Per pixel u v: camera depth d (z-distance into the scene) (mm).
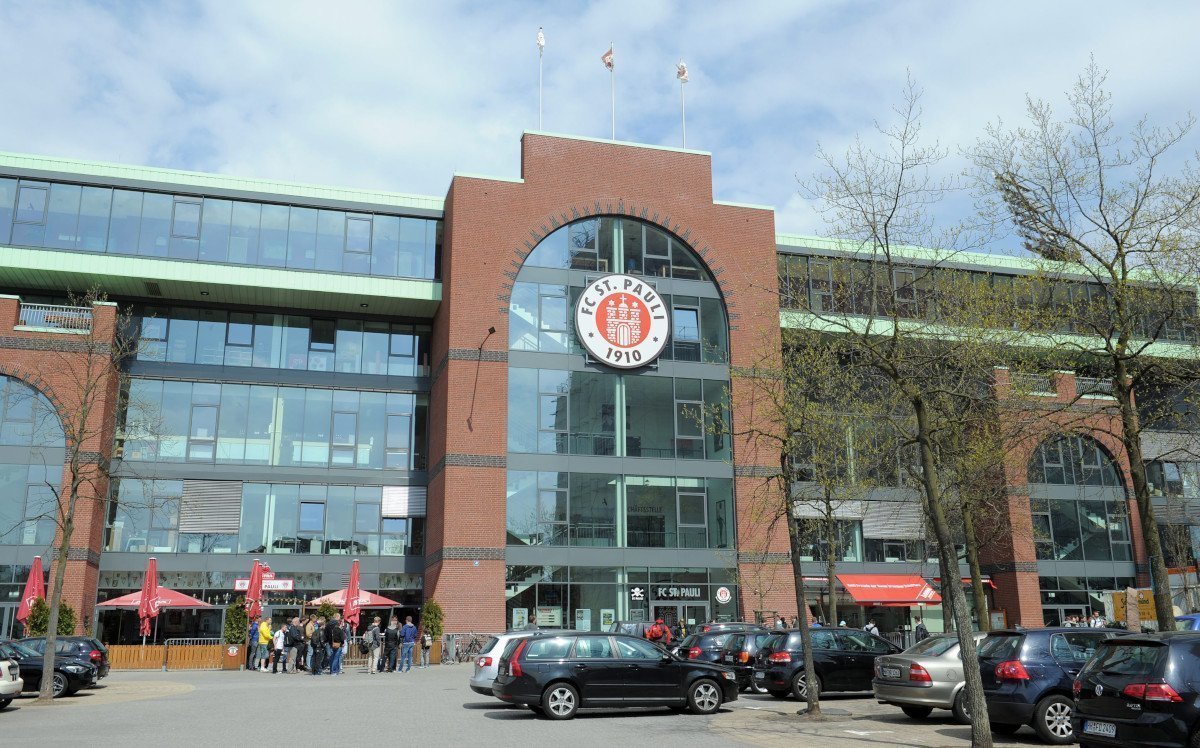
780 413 22391
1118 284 16938
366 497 40344
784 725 16141
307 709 18984
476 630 35688
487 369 38406
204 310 40844
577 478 38500
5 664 19625
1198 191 16828
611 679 17844
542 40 43500
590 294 40156
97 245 38000
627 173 42062
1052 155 17625
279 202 40219
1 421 35531
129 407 38406
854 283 19766
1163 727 10508
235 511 38875
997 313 20969
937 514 13656
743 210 43188
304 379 40906
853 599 40438
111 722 16938
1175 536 40938
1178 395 19375
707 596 38562
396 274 40875
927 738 14203
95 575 36188
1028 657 14219
